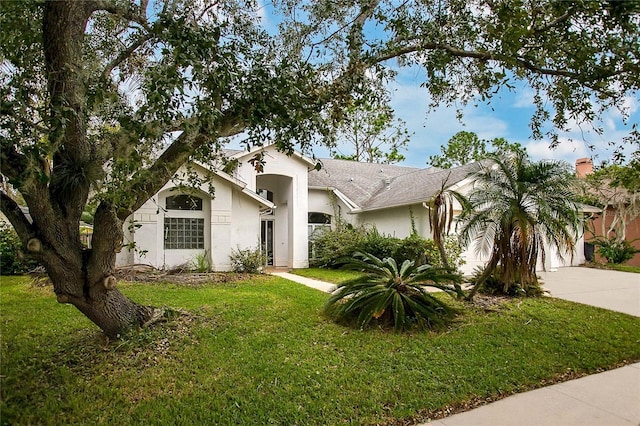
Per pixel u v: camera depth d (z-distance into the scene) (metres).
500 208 8.26
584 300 9.70
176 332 6.05
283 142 4.56
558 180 8.02
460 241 9.05
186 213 14.66
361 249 15.75
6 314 7.30
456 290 8.24
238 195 15.55
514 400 4.50
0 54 3.28
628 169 6.85
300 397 4.36
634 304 9.34
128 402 4.18
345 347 5.87
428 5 5.81
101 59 4.80
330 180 20.94
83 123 4.25
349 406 4.21
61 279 4.84
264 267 16.97
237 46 4.35
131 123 3.62
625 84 5.54
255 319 7.12
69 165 4.33
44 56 4.06
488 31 5.33
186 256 14.55
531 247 8.00
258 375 4.82
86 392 4.34
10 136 3.52
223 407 4.12
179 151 4.84
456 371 5.12
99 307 5.30
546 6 4.90
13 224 4.48
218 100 4.08
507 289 9.39
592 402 4.46
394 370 5.11
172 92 3.54
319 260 17.86
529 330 6.92
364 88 5.35
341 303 7.58
